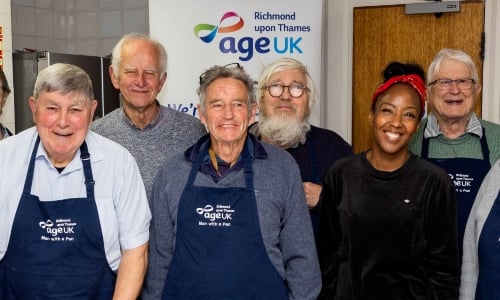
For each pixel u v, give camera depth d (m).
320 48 3.01
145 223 1.52
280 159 1.53
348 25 3.35
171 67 2.99
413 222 1.53
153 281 1.56
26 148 1.46
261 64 2.99
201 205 1.45
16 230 1.41
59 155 1.42
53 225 1.41
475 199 1.70
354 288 1.58
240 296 1.42
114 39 3.79
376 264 1.55
